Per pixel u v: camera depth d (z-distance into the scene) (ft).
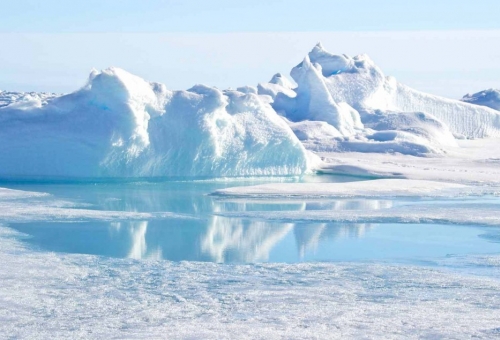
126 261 53.16
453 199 96.02
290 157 124.98
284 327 35.78
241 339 33.65
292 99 216.13
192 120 116.57
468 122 242.58
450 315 38.04
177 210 83.46
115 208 84.23
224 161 119.55
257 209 84.74
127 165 112.27
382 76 241.96
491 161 154.61
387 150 167.84
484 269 50.98
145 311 39.24
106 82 110.32
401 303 40.98
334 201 93.09
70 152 110.32
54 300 41.57
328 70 246.68
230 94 125.70
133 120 109.91
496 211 80.74
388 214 78.02
